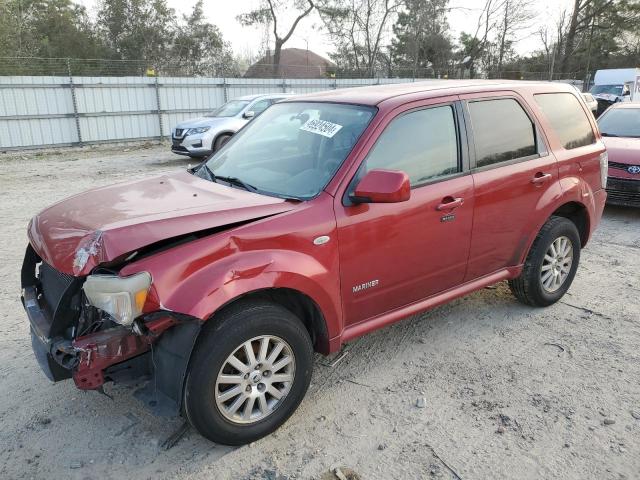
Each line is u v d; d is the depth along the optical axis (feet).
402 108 11.58
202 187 11.55
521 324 14.67
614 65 156.76
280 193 10.96
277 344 9.77
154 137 65.87
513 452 9.65
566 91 15.94
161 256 8.73
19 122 56.24
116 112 62.23
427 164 11.87
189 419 9.18
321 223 10.14
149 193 11.10
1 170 44.11
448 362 12.73
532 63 147.13
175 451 9.75
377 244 10.94
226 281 8.86
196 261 8.84
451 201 12.08
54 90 57.67
